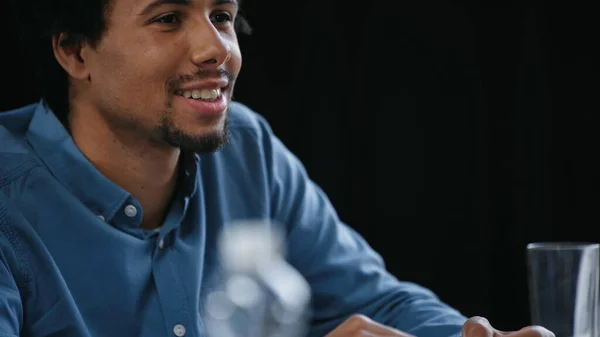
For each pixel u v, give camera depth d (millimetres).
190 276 2352
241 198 2582
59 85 2357
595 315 2014
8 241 2193
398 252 4406
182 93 2203
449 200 4379
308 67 4340
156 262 2324
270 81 4340
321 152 4359
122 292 2273
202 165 2531
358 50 4367
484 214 4371
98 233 2273
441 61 4348
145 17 2170
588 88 4359
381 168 4379
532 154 4371
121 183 2328
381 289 2615
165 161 2318
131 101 2217
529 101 4355
